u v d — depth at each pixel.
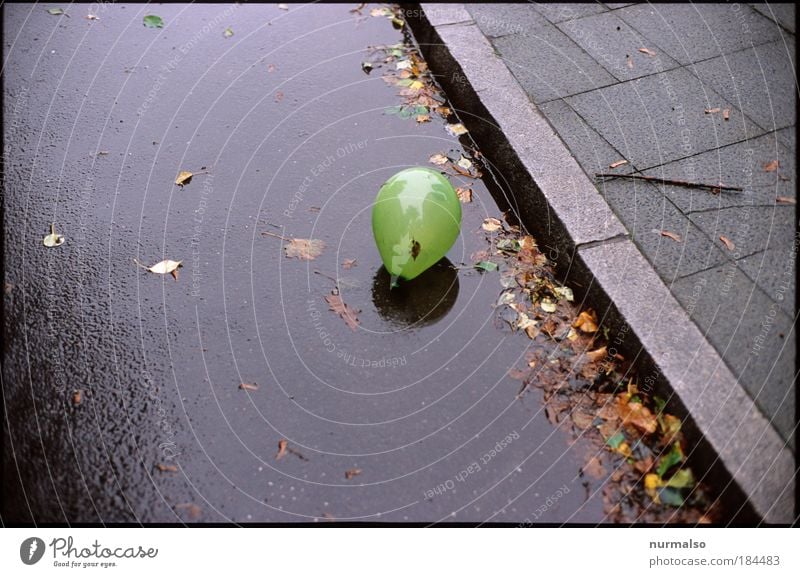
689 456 2.84
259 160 4.11
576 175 3.76
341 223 3.77
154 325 3.27
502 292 3.44
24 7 5.14
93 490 2.74
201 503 2.72
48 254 3.55
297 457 2.85
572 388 3.07
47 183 3.91
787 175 3.81
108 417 2.94
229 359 3.15
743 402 2.86
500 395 3.06
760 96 4.30
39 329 3.22
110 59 4.75
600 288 3.28
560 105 4.20
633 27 4.81
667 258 3.39
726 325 3.12
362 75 4.73
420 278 3.49
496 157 4.06
